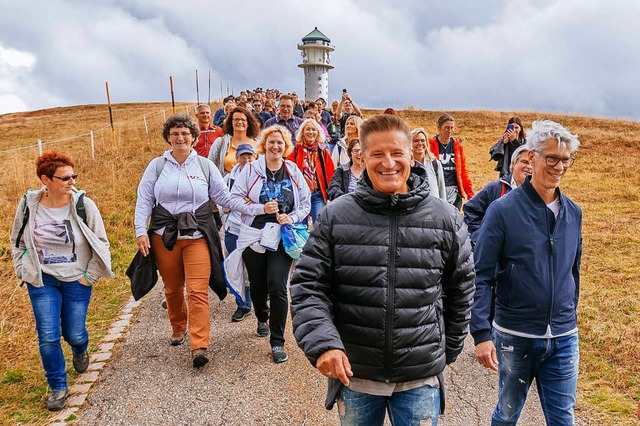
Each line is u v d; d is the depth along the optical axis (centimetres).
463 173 635
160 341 476
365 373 206
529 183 272
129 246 768
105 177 1215
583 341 468
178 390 387
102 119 3716
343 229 204
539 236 265
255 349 457
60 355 373
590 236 845
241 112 612
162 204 428
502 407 283
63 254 380
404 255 202
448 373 418
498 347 280
